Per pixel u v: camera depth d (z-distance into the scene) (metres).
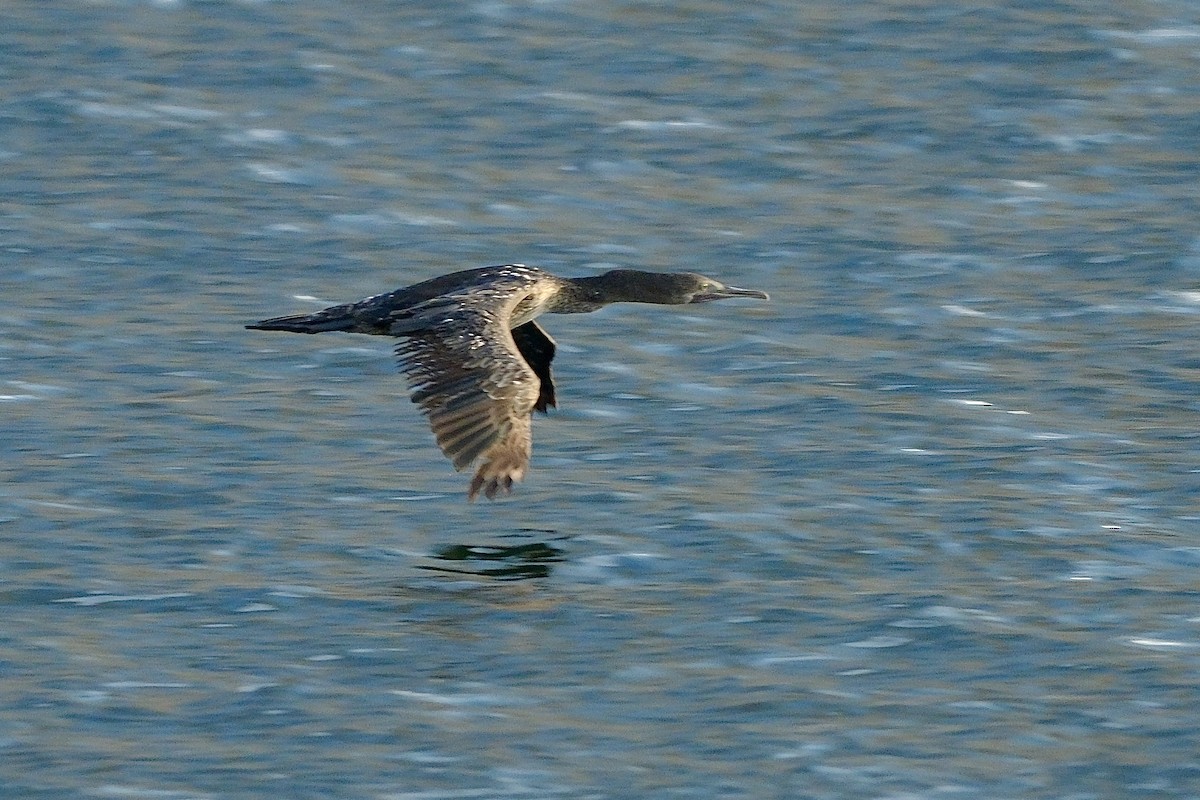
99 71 33.19
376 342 22.14
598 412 20.00
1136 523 16.92
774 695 13.41
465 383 9.82
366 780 12.22
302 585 15.39
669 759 12.52
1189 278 24.78
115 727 12.95
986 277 24.97
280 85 32.91
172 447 18.75
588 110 32.06
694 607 15.00
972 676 13.80
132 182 28.16
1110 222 27.14
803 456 18.66
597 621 14.68
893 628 14.59
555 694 13.42
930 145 30.73
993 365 21.67
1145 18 37.09
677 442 19.11
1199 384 20.98
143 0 37.16
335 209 27.30
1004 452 18.77
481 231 26.66
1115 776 12.39
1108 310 23.59
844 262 25.55
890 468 18.34
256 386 20.72
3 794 12.08
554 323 22.88
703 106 32.41
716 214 27.61
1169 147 30.62
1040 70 34.28
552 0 37.75
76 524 16.69
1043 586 15.48
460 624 14.63
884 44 35.56
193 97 32.09
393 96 32.56
